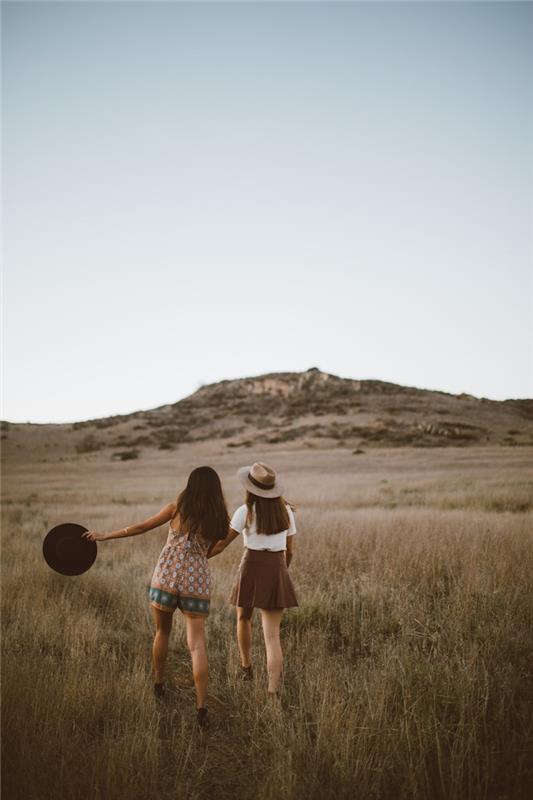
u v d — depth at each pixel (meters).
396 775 2.92
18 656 4.54
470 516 12.37
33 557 9.03
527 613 5.27
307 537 9.98
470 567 7.04
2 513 19.72
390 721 3.38
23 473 58.59
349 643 5.16
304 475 42.81
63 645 5.13
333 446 72.69
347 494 24.38
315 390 119.19
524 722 3.31
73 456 81.56
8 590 6.95
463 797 2.76
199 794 2.86
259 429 93.94
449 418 89.00
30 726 3.35
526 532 9.23
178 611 5.96
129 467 61.81
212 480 4.21
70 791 2.77
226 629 5.60
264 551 4.32
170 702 4.09
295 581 7.14
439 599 6.16
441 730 3.20
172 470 56.06
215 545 4.32
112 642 5.35
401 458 51.91
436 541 8.77
